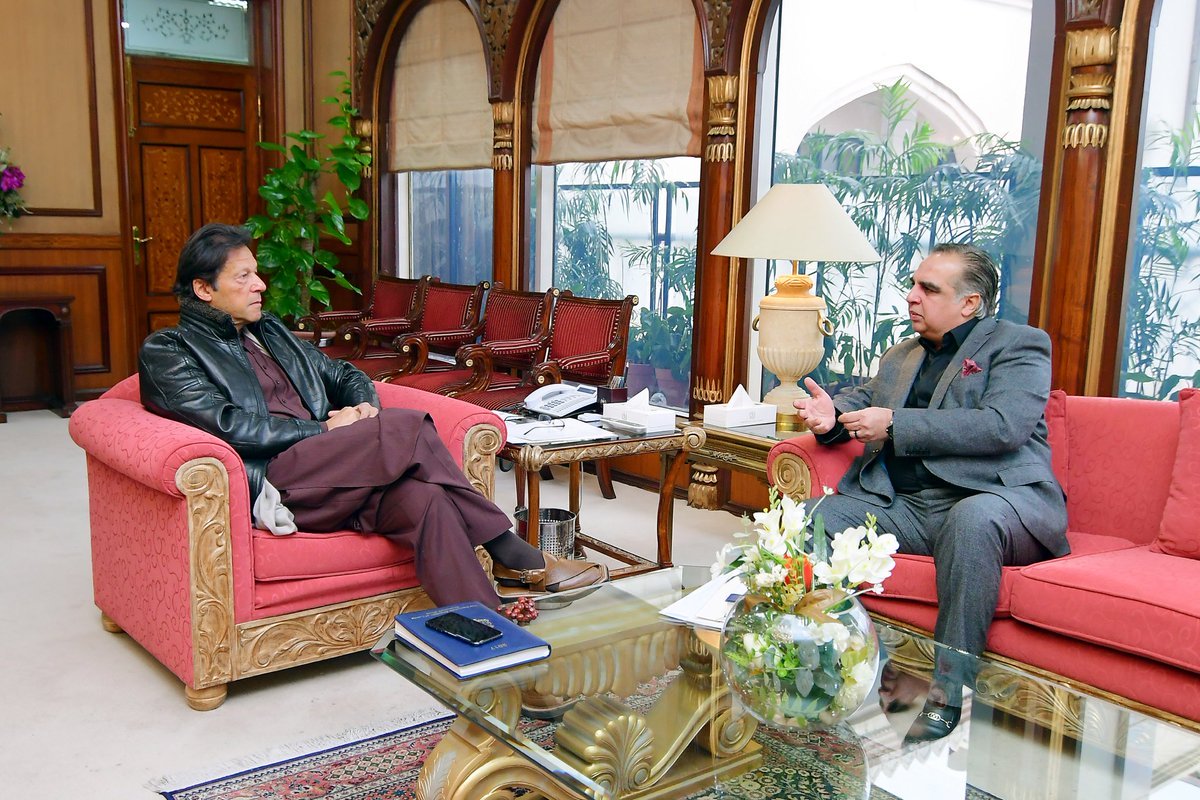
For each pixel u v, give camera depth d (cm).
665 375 457
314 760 207
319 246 658
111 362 614
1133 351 303
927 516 238
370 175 624
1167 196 290
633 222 465
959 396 244
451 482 244
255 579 233
